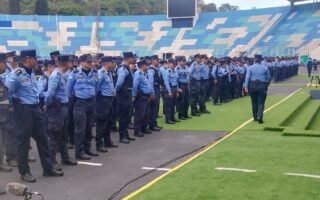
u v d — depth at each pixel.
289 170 7.41
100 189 6.63
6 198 6.27
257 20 49.84
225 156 8.52
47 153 7.42
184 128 12.41
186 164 7.92
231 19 50.72
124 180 7.11
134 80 10.73
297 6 50.25
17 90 7.05
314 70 41.00
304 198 5.94
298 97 19.48
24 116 7.06
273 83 30.20
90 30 50.56
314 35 45.22
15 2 57.44
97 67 11.38
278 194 6.11
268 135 10.91
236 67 20.20
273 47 45.12
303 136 10.70
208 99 19.45
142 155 9.01
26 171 7.15
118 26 51.44
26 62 7.18
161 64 13.57
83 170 7.82
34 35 48.34
